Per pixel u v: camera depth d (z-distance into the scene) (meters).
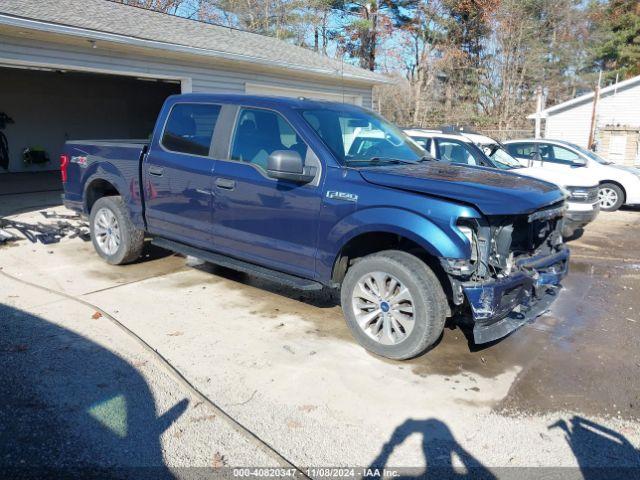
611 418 3.35
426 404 3.44
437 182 3.88
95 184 6.34
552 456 2.95
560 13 32.91
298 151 4.40
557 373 3.94
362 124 4.98
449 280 3.88
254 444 2.97
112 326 4.45
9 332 4.25
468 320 4.50
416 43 32.50
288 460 2.85
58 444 2.88
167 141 5.40
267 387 3.57
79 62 9.40
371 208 3.92
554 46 33.91
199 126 5.15
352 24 31.12
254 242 4.68
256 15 31.58
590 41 35.25
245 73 12.63
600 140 25.14
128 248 5.93
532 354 4.26
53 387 3.44
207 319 4.70
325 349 4.17
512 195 3.73
